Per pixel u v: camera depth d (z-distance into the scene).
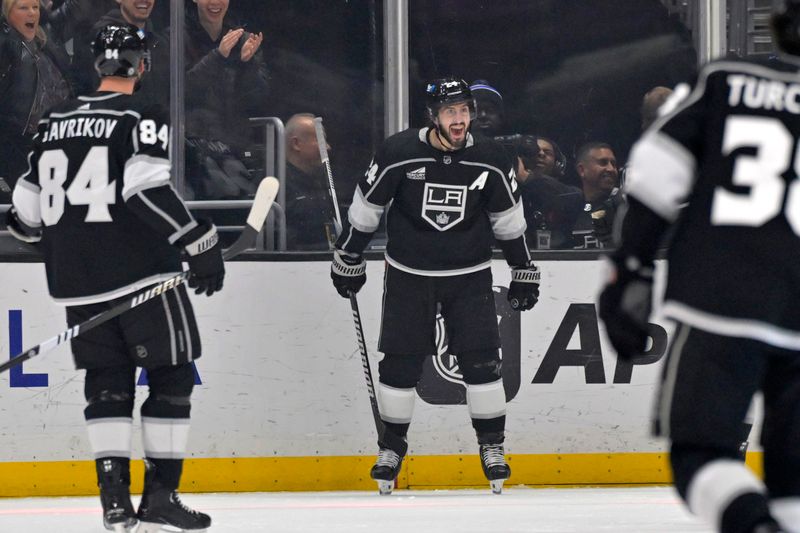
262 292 20.59
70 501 19.58
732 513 7.73
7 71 22.89
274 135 22.91
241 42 23.09
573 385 20.97
